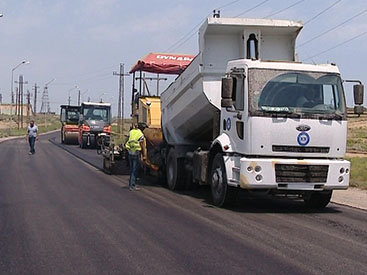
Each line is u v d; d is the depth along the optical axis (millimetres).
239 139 11914
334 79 12031
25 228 9891
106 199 13766
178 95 15422
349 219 11398
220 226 10203
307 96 11773
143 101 19125
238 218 11156
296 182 11602
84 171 21734
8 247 8461
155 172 17984
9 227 9977
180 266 7383
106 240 8953
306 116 11617
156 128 17984
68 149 38688
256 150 11477
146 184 17719
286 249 8406
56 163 25312
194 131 15555
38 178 18453
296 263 7598
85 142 40562
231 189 12406
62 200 13406
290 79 11781
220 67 13562
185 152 15953
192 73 14117
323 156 11773
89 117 41156
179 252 8156
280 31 13703
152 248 8406
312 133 11625
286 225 10461
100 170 22469
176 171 15875
